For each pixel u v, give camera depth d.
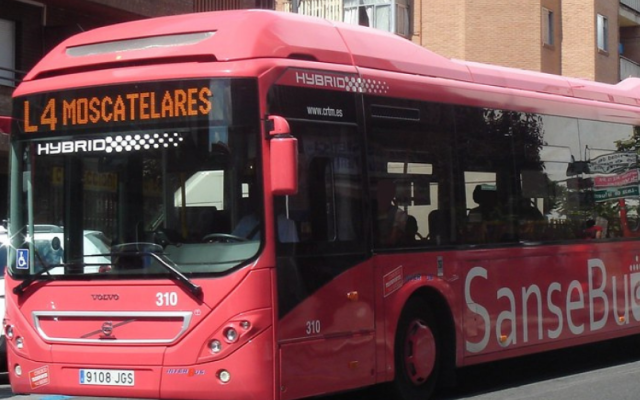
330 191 8.71
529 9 36.25
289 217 8.23
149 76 8.30
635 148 13.49
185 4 24.42
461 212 10.34
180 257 8.04
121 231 8.30
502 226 10.92
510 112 11.24
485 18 36.12
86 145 8.50
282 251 8.10
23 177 8.75
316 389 8.35
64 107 8.62
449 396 10.62
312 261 8.41
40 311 8.45
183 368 7.91
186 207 8.12
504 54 36.22
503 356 10.79
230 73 8.10
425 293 9.96
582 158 12.38
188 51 8.30
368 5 35.75
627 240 13.02
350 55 9.30
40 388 8.42
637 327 13.09
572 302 11.90
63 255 8.46
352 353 8.77
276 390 7.94
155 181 8.23
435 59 10.52
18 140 8.81
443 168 10.17
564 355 14.49
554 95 12.12
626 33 44.84
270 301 7.95
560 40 38.25
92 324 8.26
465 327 10.26
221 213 8.03
